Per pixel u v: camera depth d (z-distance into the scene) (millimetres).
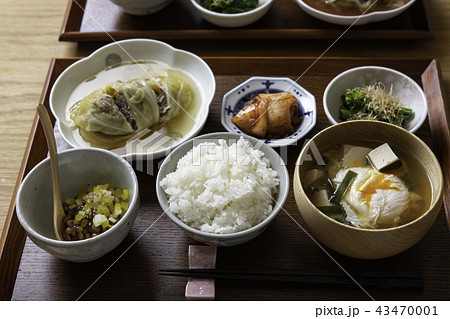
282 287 523
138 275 536
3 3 814
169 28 752
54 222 531
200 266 530
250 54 727
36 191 534
